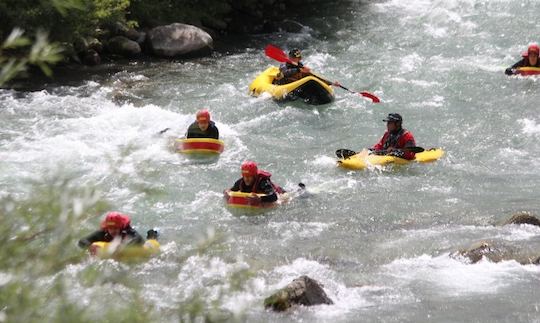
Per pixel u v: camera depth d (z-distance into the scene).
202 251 12.73
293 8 83.94
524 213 34.31
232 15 80.12
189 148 43.81
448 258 30.91
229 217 36.22
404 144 43.53
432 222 35.19
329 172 41.97
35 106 51.78
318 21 78.81
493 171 41.88
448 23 74.25
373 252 31.92
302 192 38.88
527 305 26.69
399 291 28.23
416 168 42.19
